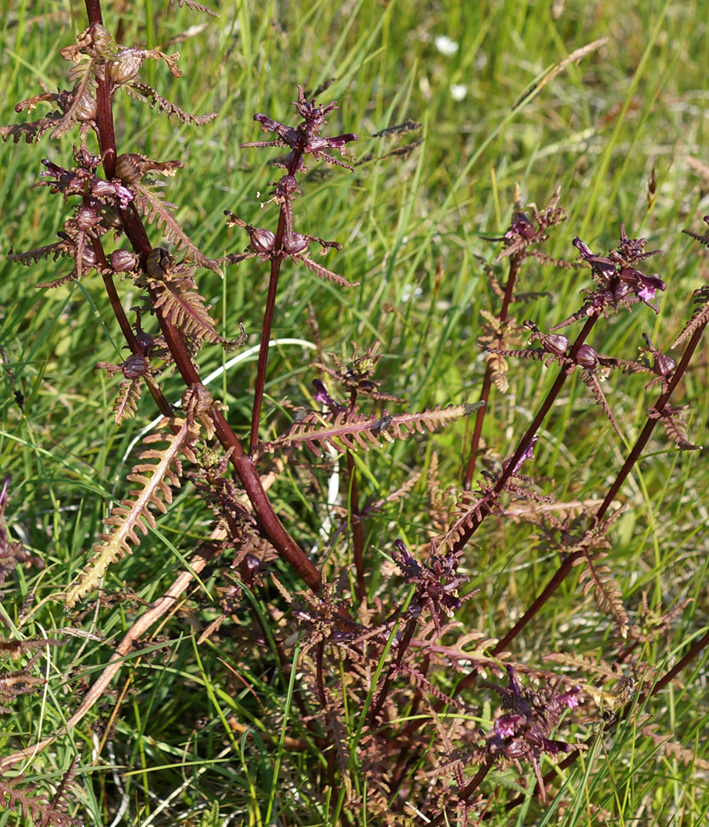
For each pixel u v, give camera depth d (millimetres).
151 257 2213
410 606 2359
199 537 2869
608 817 2764
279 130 2178
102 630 2971
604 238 4980
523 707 2225
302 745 2992
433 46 6387
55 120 2055
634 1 6922
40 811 2248
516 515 2801
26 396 3705
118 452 3508
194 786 2881
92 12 2023
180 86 4660
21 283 4008
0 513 2027
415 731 2938
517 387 4301
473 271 4238
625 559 3879
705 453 4180
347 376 2691
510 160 5777
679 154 5234
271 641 2875
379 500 3061
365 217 4492
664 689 3391
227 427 2455
